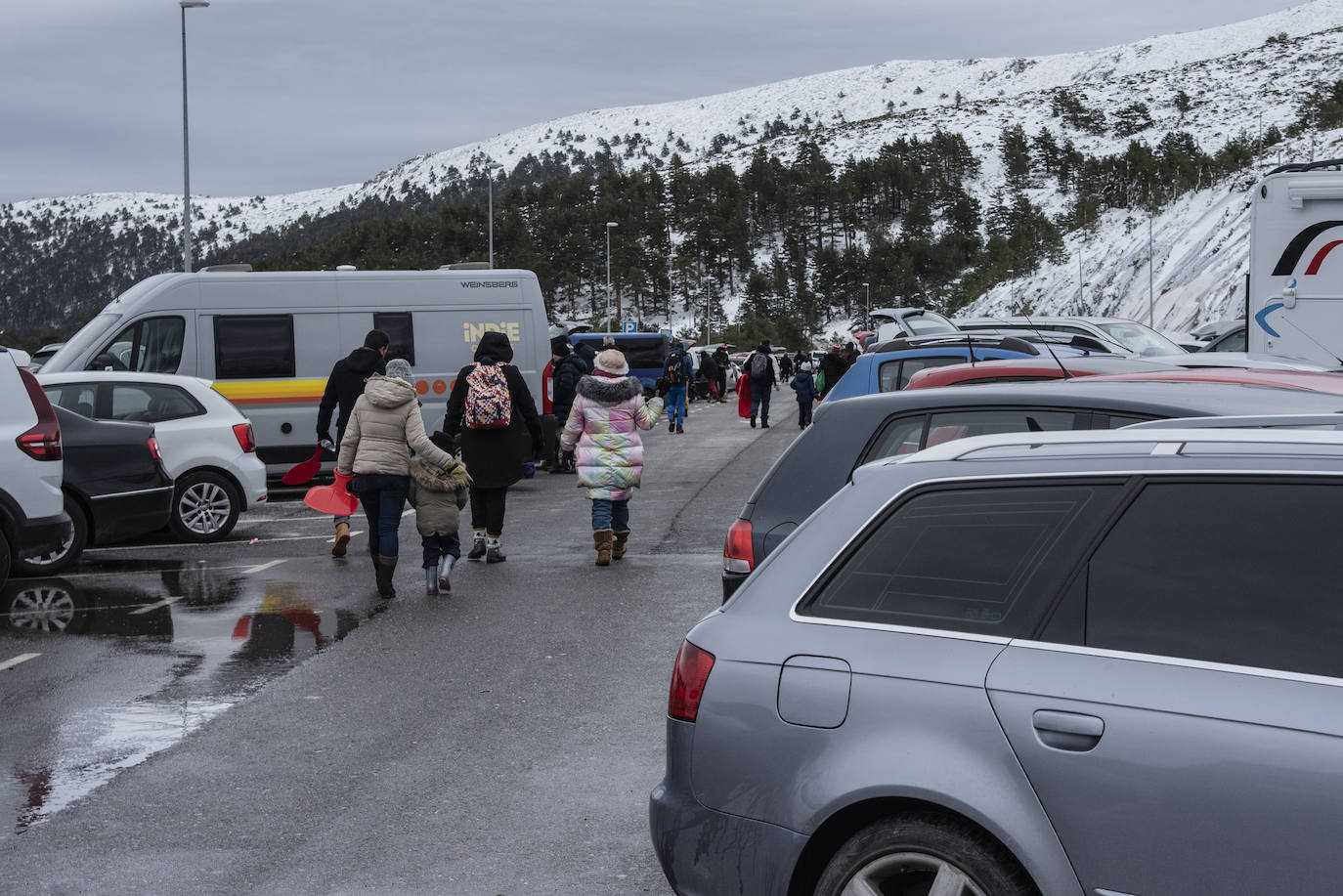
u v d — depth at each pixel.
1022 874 3.05
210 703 6.88
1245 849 2.78
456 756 5.92
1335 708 2.75
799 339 177.12
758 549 5.70
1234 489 3.07
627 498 11.23
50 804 5.32
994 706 3.08
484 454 11.33
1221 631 2.94
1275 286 13.86
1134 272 105.81
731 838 3.41
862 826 3.30
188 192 31.88
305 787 5.52
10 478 9.66
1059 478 3.29
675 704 3.60
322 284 17.94
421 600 9.72
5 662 7.83
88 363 17.05
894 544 3.43
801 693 3.33
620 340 43.97
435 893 4.40
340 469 10.01
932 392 5.69
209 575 11.06
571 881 4.50
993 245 172.38
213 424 13.38
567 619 8.94
